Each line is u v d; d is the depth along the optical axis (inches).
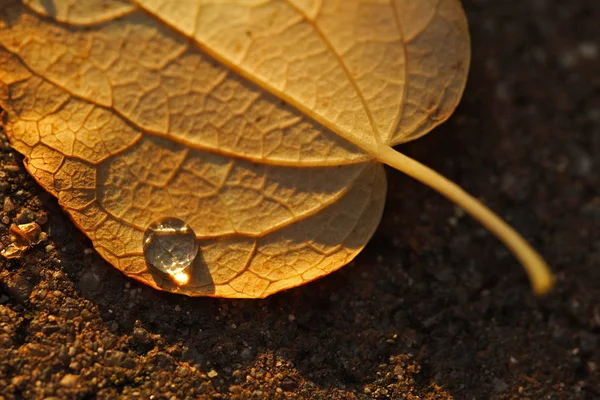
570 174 5.9
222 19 5.2
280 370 5.3
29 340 5.2
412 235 5.7
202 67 5.2
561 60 6.1
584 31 6.2
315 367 5.4
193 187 5.3
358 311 5.5
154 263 5.3
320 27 5.3
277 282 5.3
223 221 5.3
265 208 5.3
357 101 5.3
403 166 5.3
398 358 5.4
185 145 5.2
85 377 5.2
